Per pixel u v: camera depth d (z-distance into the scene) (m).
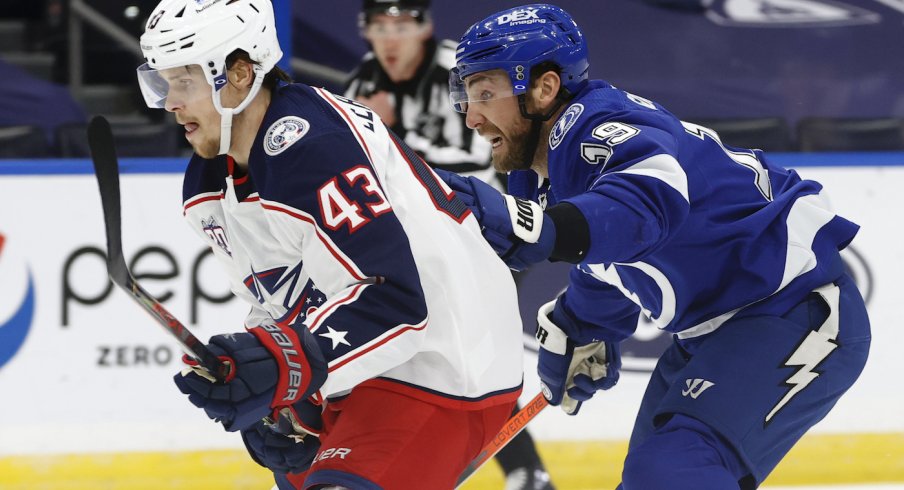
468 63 7.48
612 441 12.78
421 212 6.41
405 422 6.48
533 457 11.79
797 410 7.43
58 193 12.59
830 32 14.55
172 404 12.61
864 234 13.18
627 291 7.96
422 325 6.09
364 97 13.51
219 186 6.77
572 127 7.17
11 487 12.41
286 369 5.70
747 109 14.66
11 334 12.54
